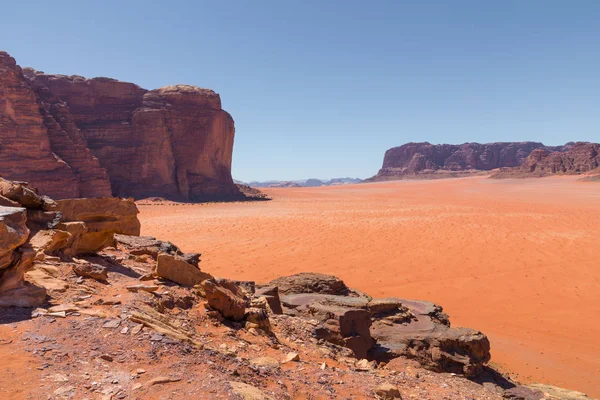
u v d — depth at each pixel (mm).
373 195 130875
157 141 83688
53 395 5105
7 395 4977
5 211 7891
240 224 51219
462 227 49062
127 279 10500
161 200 78938
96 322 7207
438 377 10539
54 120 69188
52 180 62312
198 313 9180
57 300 8008
